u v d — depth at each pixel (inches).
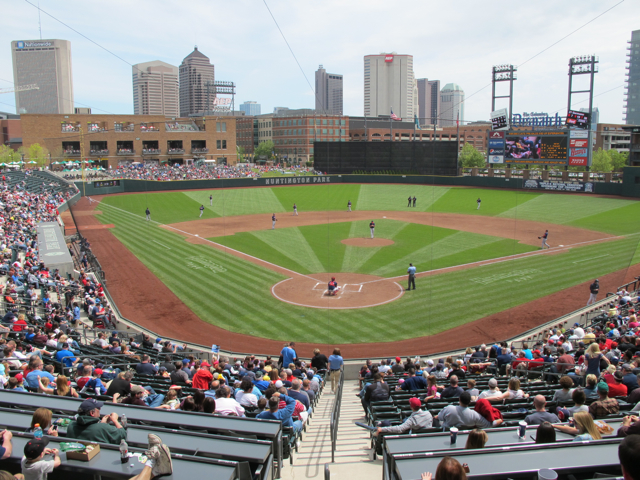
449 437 269.4
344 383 799.1
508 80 3437.5
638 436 149.4
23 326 770.2
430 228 2155.5
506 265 1494.8
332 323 1041.5
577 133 2947.8
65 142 4227.4
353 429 500.1
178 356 781.9
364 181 3909.9
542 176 3169.3
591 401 406.6
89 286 1165.1
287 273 1425.9
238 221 2364.7
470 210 2659.9
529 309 1110.4
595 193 2913.4
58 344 631.2
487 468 211.8
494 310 1107.3
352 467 333.7
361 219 2425.0
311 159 5940.0
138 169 3865.7
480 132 6865.2
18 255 1366.9
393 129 6161.4
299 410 454.6
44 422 262.1
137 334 962.1
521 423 272.4
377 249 1742.1
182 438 255.6
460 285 1298.0
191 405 363.9
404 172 3882.9
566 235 1948.8
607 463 213.2
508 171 3358.8
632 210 2394.2
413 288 1267.2
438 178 3693.4
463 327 1012.5
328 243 1849.2
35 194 2395.4
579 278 1347.2
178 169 3956.7
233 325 1034.1
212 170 3996.1
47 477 224.2
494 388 430.3
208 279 1363.2
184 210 2687.0
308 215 2573.8
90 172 3555.6
